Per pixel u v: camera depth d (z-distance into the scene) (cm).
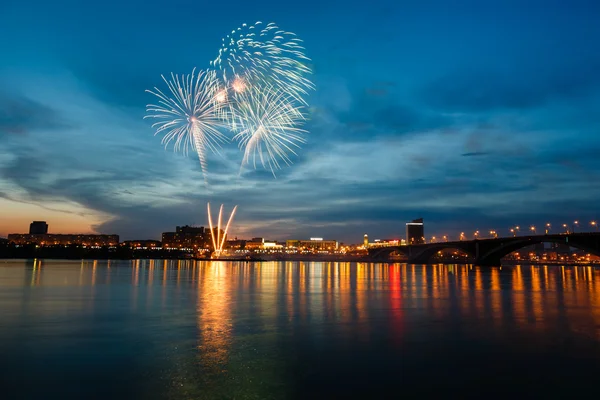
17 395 1561
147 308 3784
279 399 1535
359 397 1564
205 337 2520
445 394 1598
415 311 3641
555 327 2867
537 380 1753
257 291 5591
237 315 3378
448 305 4078
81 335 2569
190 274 10356
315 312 3566
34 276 8375
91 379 1734
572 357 2084
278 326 2889
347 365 1947
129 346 2284
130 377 1758
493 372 1852
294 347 2278
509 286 6731
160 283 7012
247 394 1580
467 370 1878
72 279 7650
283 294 5172
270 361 2002
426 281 8069
